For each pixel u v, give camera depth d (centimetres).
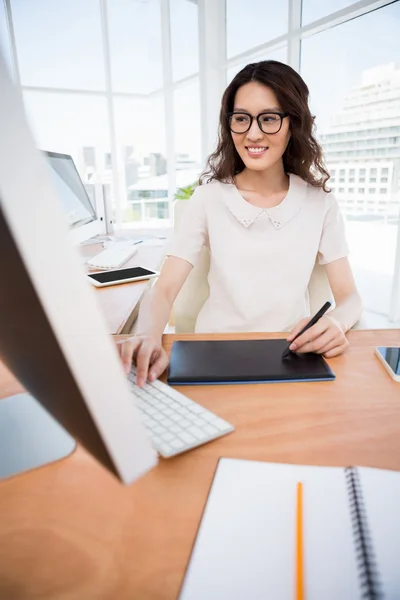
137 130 600
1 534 38
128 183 613
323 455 49
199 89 471
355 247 338
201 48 452
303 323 80
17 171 18
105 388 23
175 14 509
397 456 48
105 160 598
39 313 20
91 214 192
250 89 108
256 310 118
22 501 42
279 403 61
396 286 305
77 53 549
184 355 76
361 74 303
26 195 18
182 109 543
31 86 534
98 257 174
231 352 77
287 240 117
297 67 363
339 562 34
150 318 97
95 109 579
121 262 166
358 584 32
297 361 73
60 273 20
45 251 19
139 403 59
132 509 41
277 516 39
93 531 38
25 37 512
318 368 69
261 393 64
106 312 110
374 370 71
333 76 326
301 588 32
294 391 64
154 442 49
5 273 20
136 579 34
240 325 118
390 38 279
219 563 34
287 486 43
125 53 573
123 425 24
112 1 546
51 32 526
